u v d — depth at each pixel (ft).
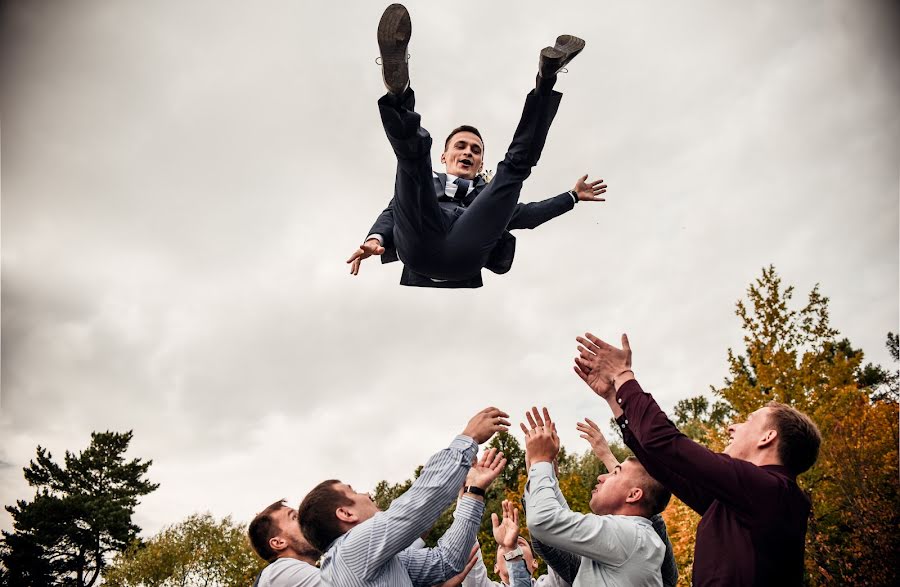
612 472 9.38
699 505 8.14
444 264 11.19
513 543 10.33
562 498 8.20
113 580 66.28
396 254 12.21
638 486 8.96
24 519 66.69
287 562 8.95
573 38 9.96
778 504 6.78
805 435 7.58
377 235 11.59
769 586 6.60
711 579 6.82
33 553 66.28
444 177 12.35
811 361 28.94
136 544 69.10
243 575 66.85
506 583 10.96
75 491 69.51
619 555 7.76
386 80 9.11
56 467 69.56
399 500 7.70
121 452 71.56
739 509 6.83
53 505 66.85
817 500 28.40
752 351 30.42
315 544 8.52
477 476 9.09
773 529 6.67
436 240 10.85
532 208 13.41
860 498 27.32
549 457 8.68
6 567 65.98
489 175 12.71
